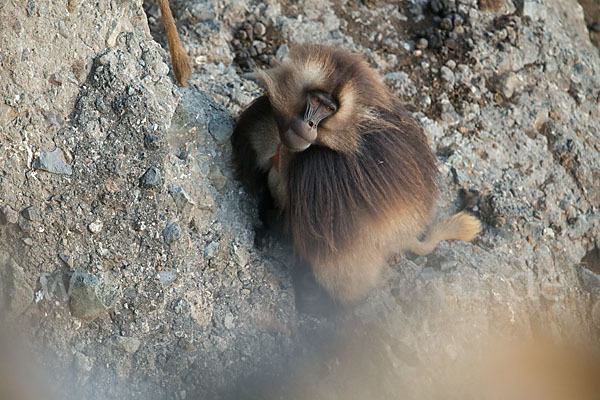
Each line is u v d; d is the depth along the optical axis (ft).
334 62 40.68
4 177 36.78
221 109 47.09
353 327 46.62
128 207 40.06
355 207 42.29
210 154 44.88
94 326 39.47
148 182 40.22
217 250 44.09
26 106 37.29
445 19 60.49
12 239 37.63
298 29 57.31
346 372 45.47
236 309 44.68
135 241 40.50
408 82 57.21
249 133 44.62
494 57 60.18
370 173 42.14
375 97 41.83
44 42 37.96
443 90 57.88
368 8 60.44
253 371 44.11
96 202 39.27
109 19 40.83
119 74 40.16
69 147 38.63
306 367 45.24
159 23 54.03
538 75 61.21
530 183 56.18
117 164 39.55
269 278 46.14
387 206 42.70
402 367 45.68
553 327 50.78
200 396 42.22
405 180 43.29
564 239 55.62
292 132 39.99
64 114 38.99
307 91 40.06
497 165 56.08
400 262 48.98
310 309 46.80
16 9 36.50
